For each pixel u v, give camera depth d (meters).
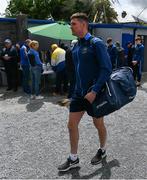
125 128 6.25
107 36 16.88
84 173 4.23
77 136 4.24
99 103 3.90
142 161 4.61
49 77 11.09
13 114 7.58
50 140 5.57
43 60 13.09
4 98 9.81
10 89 11.24
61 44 11.22
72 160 4.29
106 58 3.81
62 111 7.78
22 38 13.02
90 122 6.59
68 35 11.66
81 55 3.93
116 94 3.95
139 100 9.14
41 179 4.11
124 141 5.47
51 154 4.92
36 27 12.71
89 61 3.91
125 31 16.69
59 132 6.03
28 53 9.55
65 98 9.55
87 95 3.85
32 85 9.87
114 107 3.95
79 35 3.94
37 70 9.59
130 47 13.05
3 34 12.94
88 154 4.87
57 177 4.15
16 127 6.42
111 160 4.62
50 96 10.01
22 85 11.54
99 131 4.48
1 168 4.45
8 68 10.93
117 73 4.07
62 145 5.30
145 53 18.02
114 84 3.97
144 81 13.84
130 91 4.06
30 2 34.47
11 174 4.26
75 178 4.11
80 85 4.02
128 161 4.60
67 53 6.57
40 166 4.49
